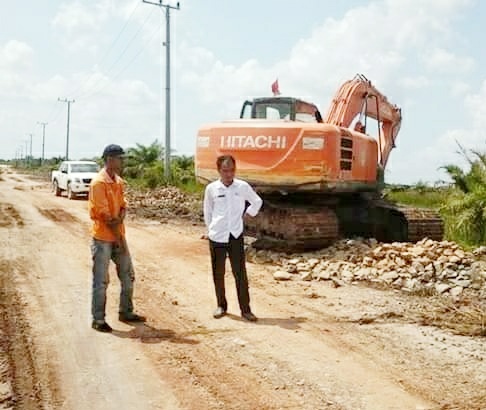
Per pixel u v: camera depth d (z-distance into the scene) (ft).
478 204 44.47
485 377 17.34
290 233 36.27
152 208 76.79
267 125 36.19
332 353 19.43
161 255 38.34
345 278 30.73
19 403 15.39
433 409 15.10
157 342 20.48
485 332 21.58
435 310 24.82
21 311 24.09
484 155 48.19
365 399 15.75
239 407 15.25
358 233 42.52
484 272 30.58
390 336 21.27
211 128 38.22
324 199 39.52
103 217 21.59
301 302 26.13
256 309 24.93
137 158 154.40
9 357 18.76
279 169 35.60
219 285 23.88
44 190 116.88
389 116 47.91
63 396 15.92
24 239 44.32
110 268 32.76
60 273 31.91
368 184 41.19
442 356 19.19
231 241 23.38
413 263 31.50
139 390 16.37
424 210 40.93
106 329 21.67
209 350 19.69
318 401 15.62
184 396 15.98
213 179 38.19
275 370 17.88
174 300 26.30
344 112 40.96
